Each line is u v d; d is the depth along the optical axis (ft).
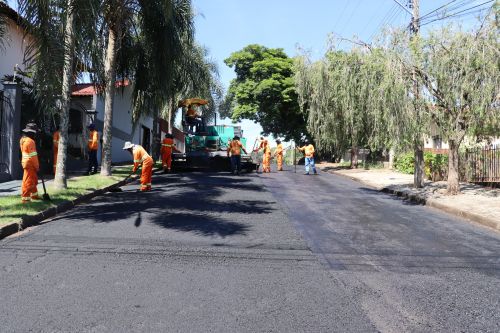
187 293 16.99
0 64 56.70
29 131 33.30
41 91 35.53
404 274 20.51
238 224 30.25
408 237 28.53
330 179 70.03
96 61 37.73
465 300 17.20
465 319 15.35
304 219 33.30
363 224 32.42
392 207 41.75
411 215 37.45
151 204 36.88
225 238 26.13
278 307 15.89
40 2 32.71
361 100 66.18
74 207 34.86
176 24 59.41
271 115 138.62
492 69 40.86
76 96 73.77
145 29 57.77
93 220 29.94
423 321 15.08
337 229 30.19
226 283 18.30
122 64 62.34
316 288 18.08
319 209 38.42
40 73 34.71
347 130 84.43
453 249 25.61
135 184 51.78
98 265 20.16
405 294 17.72
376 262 22.40
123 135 91.76
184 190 46.62
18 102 47.83
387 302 16.78
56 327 13.73
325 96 87.04
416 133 44.39
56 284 17.56
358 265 21.72
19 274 18.65
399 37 45.29
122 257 21.52
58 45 34.30
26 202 32.37
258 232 28.09
